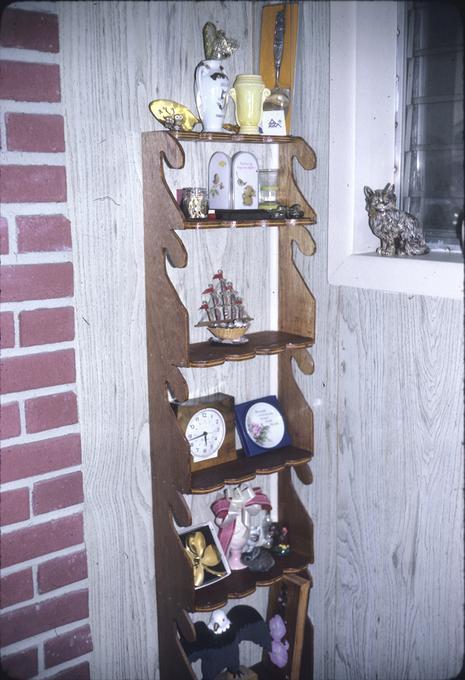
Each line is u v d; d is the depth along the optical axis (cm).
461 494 158
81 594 172
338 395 185
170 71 166
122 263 165
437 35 172
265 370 199
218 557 185
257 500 189
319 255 184
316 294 187
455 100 171
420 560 171
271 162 189
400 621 178
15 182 146
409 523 172
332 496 192
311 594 205
